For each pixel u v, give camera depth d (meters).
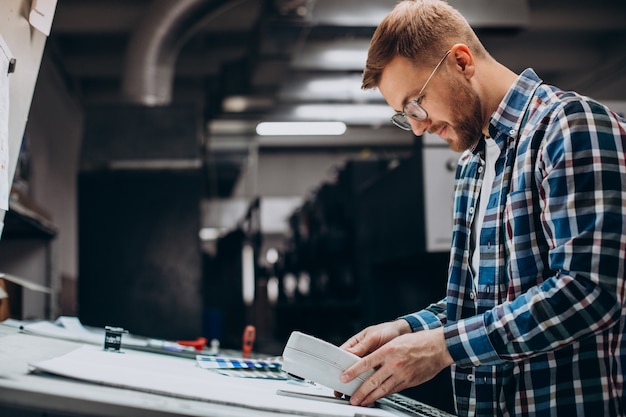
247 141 5.36
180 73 6.16
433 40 1.06
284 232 8.66
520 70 6.16
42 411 0.63
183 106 3.38
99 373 0.77
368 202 3.08
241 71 5.06
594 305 0.85
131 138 3.29
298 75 5.12
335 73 5.13
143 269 3.27
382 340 1.07
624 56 5.76
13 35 1.05
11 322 1.41
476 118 1.08
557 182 0.90
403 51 1.07
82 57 5.77
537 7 5.14
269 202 8.53
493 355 0.90
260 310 6.70
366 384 0.94
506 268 1.02
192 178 3.32
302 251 5.09
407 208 2.51
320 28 3.56
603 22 5.25
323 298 4.40
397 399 1.13
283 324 5.41
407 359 0.93
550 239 0.92
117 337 1.21
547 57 6.02
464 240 1.17
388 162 3.77
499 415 1.00
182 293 3.27
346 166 3.95
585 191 0.88
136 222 3.29
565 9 5.16
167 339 3.24
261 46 3.93
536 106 1.01
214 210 7.26
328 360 0.96
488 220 1.05
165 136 3.32
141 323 3.24
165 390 0.73
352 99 5.27
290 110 5.36
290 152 8.62
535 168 0.97
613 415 0.92
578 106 0.93
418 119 1.12
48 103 5.14
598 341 0.93
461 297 1.15
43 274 2.32
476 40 1.10
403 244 2.55
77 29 5.05
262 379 1.08
